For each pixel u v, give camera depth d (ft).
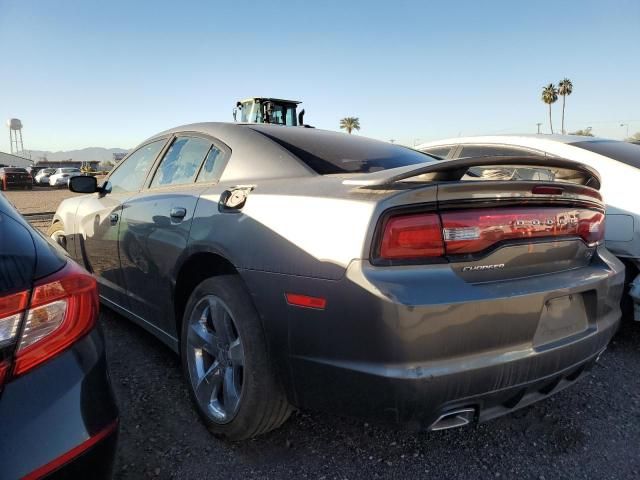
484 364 5.76
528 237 6.38
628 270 11.75
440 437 7.99
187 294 9.08
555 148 13.96
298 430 8.13
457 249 5.85
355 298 5.65
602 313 7.25
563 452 7.61
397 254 5.65
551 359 6.33
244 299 7.20
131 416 8.41
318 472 7.05
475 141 16.30
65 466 4.22
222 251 7.36
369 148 9.55
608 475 7.07
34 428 4.12
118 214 10.80
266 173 8.08
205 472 7.00
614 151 13.23
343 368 5.87
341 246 5.83
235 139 9.00
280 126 9.91
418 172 5.66
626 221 11.69
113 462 4.84
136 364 10.44
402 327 5.41
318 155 8.42
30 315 4.33
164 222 8.96
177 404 8.84
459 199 5.92
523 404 6.66
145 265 9.64
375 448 7.66
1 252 4.43
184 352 8.50
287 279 6.38
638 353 11.41
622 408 8.96
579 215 7.11
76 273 4.95
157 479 6.82
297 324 6.30
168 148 10.64
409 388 5.48
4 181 100.27
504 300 5.83
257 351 6.99
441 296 5.54
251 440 7.81
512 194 6.25
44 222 37.32
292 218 6.52
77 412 4.42
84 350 4.75
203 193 8.41
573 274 6.91
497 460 7.39
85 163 209.15
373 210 5.70
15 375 4.19
